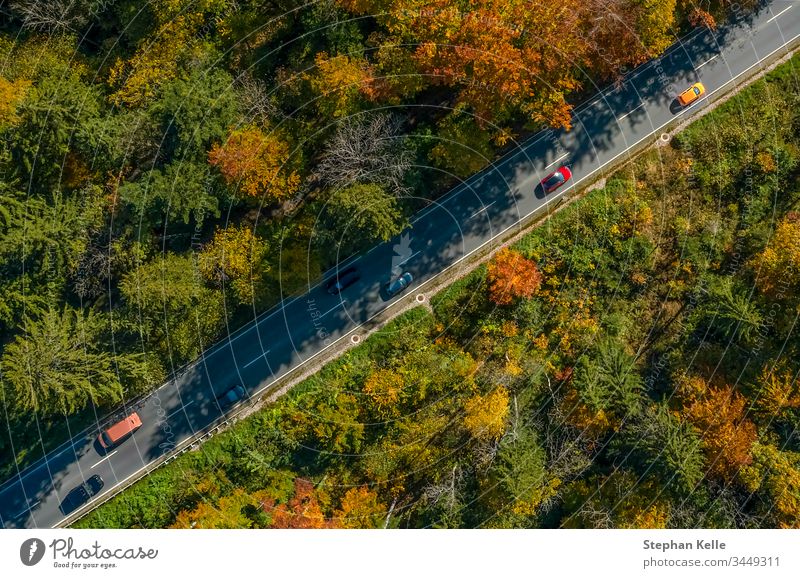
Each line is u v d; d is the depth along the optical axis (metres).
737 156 41.09
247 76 40.81
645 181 41.50
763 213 40.66
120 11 40.69
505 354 41.31
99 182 40.47
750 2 41.50
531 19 36.97
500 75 36.25
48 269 39.72
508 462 39.72
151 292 39.59
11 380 38.81
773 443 39.06
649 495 39.22
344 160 38.81
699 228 41.03
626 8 37.34
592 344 40.69
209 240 41.66
